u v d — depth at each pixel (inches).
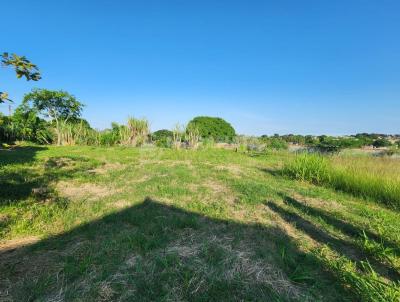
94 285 101.3
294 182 340.8
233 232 163.0
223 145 986.7
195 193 254.1
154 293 99.9
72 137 959.0
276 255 136.0
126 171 365.4
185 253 125.1
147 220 174.9
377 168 335.6
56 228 163.9
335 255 145.6
